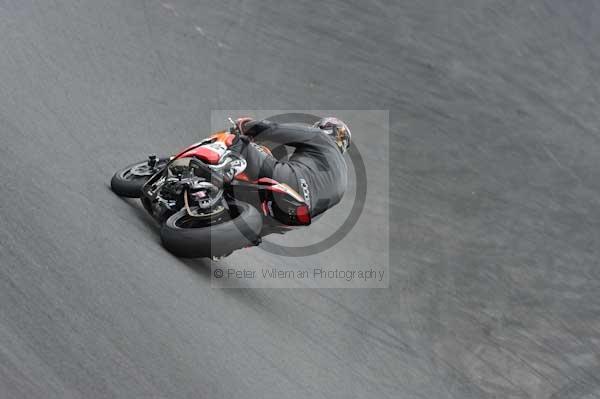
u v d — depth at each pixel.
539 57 46.25
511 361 23.64
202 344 16.72
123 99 30.91
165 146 28.83
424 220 30.69
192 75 35.78
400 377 21.28
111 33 35.75
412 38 45.50
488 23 48.31
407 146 36.09
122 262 18.02
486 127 38.94
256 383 16.56
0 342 13.55
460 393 21.70
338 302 24.14
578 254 29.98
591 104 42.91
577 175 36.09
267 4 44.66
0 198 18.23
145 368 14.80
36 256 16.53
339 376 19.48
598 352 24.69
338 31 44.34
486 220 31.33
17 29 32.16
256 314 20.06
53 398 12.92
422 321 24.66
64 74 30.28
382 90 40.28
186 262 20.34
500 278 27.70
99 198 21.19
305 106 37.16
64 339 14.43
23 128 23.70
